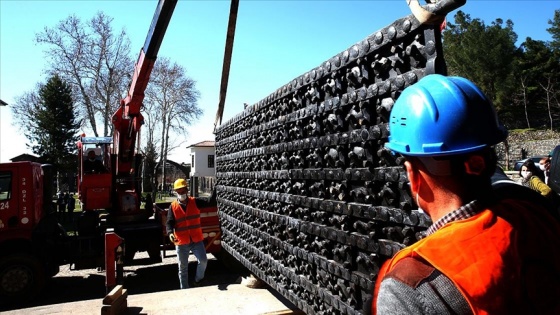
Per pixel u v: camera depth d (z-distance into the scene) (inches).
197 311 176.1
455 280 36.4
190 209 267.9
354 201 98.0
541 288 37.5
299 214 128.0
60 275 400.2
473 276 36.3
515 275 36.8
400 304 38.0
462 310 35.5
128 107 348.2
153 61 298.5
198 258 268.7
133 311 179.5
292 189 133.0
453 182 42.3
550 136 1445.6
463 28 1797.5
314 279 120.8
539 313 36.8
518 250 38.2
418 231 77.7
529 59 1718.8
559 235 42.9
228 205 218.8
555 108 1688.0
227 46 204.1
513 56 1699.1
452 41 1775.3
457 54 1691.7
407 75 76.7
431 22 69.7
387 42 82.3
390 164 83.7
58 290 345.7
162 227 354.9
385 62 83.7
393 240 84.8
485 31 1659.7
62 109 1713.8
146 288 338.0
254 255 177.9
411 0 72.8
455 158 42.1
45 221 339.0
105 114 1402.6
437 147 42.4
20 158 1726.1
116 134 383.6
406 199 79.7
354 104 94.8
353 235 97.3
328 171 107.8
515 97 1712.6
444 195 42.8
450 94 44.4
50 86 1711.4
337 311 107.6
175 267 405.1
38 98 1744.6
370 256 91.0
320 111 110.7
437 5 66.4
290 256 136.6
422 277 38.1
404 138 46.4
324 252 111.7
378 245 88.3
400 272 39.8
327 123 107.3
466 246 38.0
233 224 207.2
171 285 345.1
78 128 1744.6
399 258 42.1
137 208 380.2
